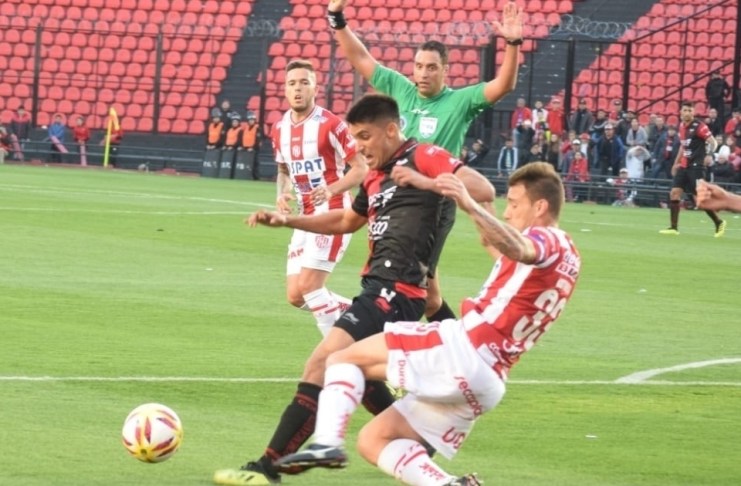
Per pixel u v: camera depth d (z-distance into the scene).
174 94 128.62
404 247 21.45
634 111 113.75
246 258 54.78
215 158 120.25
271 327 37.44
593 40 112.12
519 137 106.69
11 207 73.31
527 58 122.06
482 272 53.34
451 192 18.20
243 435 24.44
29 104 132.12
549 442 24.91
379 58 123.50
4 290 42.12
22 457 22.00
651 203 105.62
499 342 18.91
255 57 129.75
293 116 34.28
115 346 33.16
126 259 52.47
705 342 38.16
